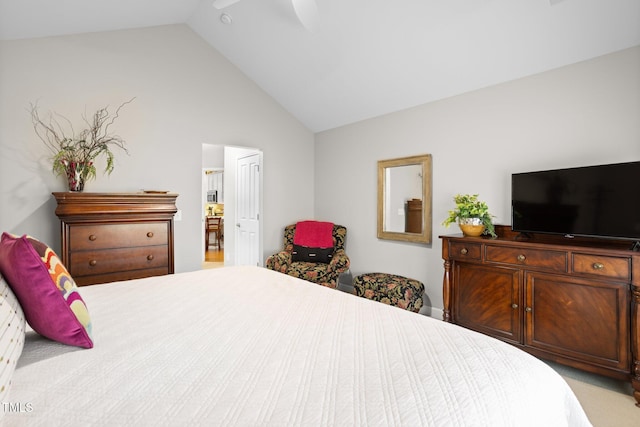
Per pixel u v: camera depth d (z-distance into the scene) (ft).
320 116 14.48
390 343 3.61
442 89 10.43
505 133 9.34
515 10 7.52
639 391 6.15
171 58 11.87
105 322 4.26
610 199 6.86
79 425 2.26
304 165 15.71
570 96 8.17
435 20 8.45
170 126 11.85
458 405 2.51
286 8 9.71
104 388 2.72
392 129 12.42
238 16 10.78
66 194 8.51
